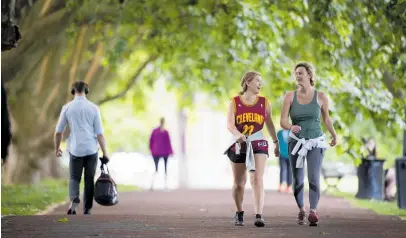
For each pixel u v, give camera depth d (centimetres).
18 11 4269
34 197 4381
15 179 6075
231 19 4416
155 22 4809
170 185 8644
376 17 3959
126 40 5338
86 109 3034
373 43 4041
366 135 7269
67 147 3056
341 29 4053
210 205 3972
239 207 2491
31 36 4659
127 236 2170
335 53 4138
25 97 5847
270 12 4375
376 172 4788
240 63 4744
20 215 3048
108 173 3111
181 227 2448
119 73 7062
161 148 5994
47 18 4672
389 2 3834
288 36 5009
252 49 4381
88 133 3038
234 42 4462
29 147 6012
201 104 9162
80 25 4812
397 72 4000
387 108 4244
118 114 10044
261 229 2366
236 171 2433
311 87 2502
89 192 3072
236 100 2397
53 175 7231
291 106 2500
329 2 4019
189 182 8950
